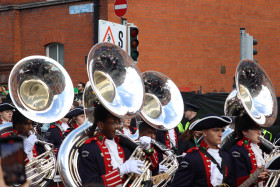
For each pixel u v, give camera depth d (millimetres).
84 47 15414
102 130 4664
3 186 1721
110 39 9359
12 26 17000
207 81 16719
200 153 4836
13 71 5156
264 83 6098
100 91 4488
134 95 4691
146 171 4664
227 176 4941
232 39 17344
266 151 5859
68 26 15766
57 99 5379
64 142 4543
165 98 6336
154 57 15477
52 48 16516
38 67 5312
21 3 16891
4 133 5840
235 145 5492
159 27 15523
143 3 15172
